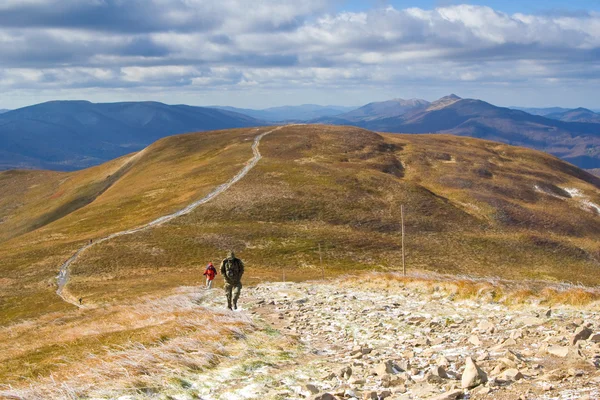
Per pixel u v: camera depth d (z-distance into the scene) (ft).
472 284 71.26
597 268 312.29
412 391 25.20
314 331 49.88
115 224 336.70
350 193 390.21
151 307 83.87
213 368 35.70
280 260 270.46
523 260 310.24
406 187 413.80
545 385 22.44
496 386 23.99
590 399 19.34
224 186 394.52
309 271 249.14
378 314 56.34
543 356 29.17
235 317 54.90
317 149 532.73
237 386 30.07
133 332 56.95
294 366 35.09
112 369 35.47
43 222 528.22
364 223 343.67
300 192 383.24
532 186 485.15
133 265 249.34
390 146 573.33
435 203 392.27
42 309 173.58
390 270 261.03
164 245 279.69
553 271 294.46
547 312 44.24
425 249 309.01
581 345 30.48
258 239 298.97
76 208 535.19
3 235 526.57
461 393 23.08
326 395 25.20
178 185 419.95
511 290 61.00
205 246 280.92
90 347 55.36
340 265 269.03
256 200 362.33
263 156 492.95
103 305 137.28
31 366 52.85
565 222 396.57
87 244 287.89
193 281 191.21
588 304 48.01
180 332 50.29
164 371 34.17
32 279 231.50
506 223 377.91
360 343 42.93
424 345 39.32
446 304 60.54
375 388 27.27
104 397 29.73
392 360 34.01
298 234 310.65
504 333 39.17
